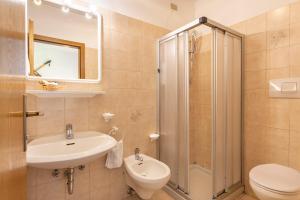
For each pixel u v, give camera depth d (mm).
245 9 1901
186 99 1754
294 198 1186
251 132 1872
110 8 1757
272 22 1687
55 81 1462
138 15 1954
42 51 1425
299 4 1518
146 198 1670
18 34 511
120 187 1849
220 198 1697
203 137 2436
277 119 1670
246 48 1897
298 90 1520
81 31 1600
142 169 1768
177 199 1817
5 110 368
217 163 1688
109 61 1749
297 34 1530
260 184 1278
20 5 539
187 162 1753
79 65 1589
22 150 596
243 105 1920
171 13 2236
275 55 1670
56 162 1077
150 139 2061
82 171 1620
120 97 1827
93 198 1686
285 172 1439
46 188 1443
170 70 1944
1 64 327
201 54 2422
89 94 1533
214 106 1657
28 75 1351
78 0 1580
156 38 2100
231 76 1812
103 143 1439
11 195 430
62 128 1498
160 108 2107
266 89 1740
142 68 1985
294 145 1563
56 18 1489
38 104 1396
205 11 2340
